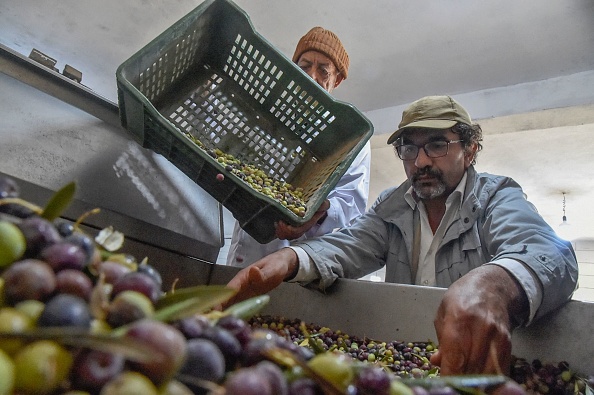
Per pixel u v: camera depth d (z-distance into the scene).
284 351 0.41
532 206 1.51
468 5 3.16
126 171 1.76
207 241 2.01
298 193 1.82
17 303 0.38
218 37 1.87
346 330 1.58
